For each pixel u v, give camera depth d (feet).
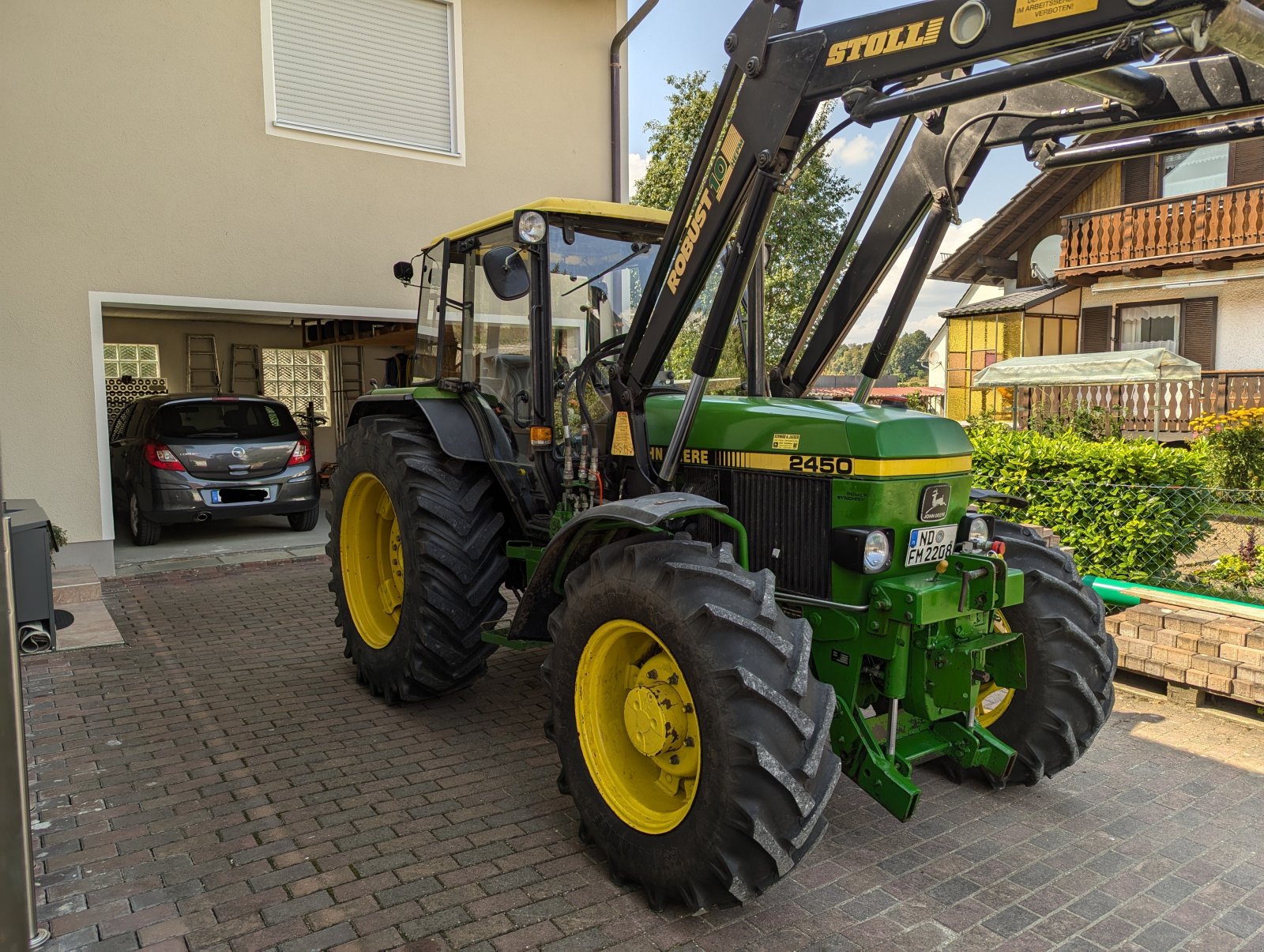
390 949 8.29
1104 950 8.32
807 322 12.69
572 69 31.60
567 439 12.59
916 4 7.79
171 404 27.81
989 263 64.44
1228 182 51.37
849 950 8.31
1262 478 30.48
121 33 23.32
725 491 11.19
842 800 11.62
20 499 21.67
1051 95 10.13
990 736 10.53
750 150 9.20
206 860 9.87
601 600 9.65
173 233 24.48
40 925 8.60
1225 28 6.25
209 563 25.76
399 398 15.75
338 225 27.14
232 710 14.58
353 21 27.14
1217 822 10.96
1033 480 22.36
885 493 9.71
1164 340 53.93
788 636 8.71
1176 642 15.21
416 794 11.59
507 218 13.21
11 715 3.43
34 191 22.49
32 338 22.72
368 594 16.05
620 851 9.30
